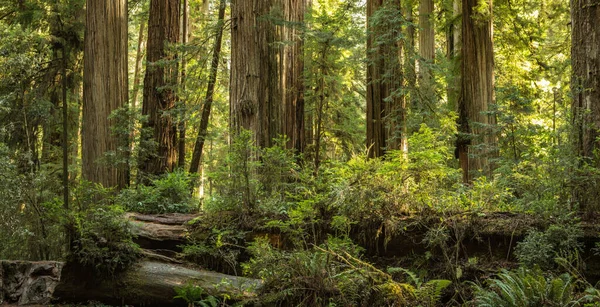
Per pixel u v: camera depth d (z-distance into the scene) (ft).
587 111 25.84
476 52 45.29
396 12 47.34
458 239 22.35
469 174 43.09
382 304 20.11
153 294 23.65
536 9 62.90
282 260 22.17
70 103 59.41
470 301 19.92
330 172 26.89
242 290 22.12
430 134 25.31
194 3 76.79
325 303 20.38
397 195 24.08
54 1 53.16
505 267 21.61
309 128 63.77
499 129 37.78
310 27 57.72
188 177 40.47
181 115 48.29
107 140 43.98
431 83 51.21
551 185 23.79
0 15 61.26
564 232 21.02
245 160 28.19
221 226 26.78
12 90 46.73
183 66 51.34
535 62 56.70
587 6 27.20
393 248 23.75
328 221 24.93
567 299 17.78
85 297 23.94
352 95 65.77
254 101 43.32
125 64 46.80
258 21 51.03
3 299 26.25
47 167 54.03
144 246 27.20
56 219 25.26
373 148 49.42
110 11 45.14
